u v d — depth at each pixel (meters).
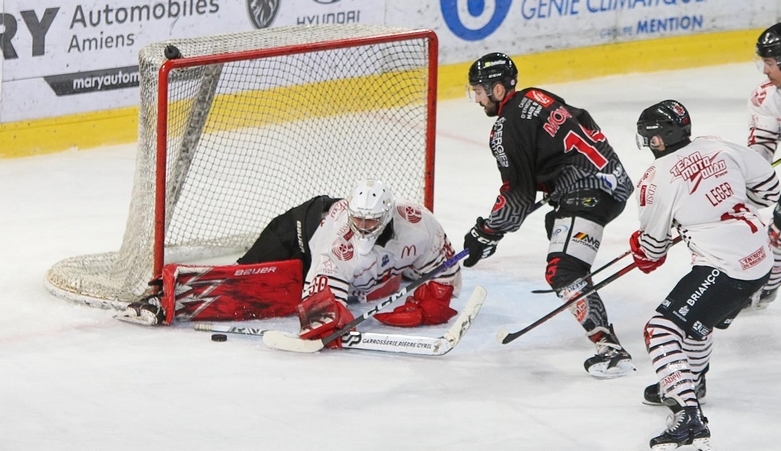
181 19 27.47
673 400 13.94
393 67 25.86
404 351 16.48
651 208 14.22
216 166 23.84
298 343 16.47
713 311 14.02
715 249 13.96
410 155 24.41
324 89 25.97
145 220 18.00
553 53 33.09
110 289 18.50
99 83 26.88
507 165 16.47
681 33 35.25
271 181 23.36
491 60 16.42
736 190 14.05
